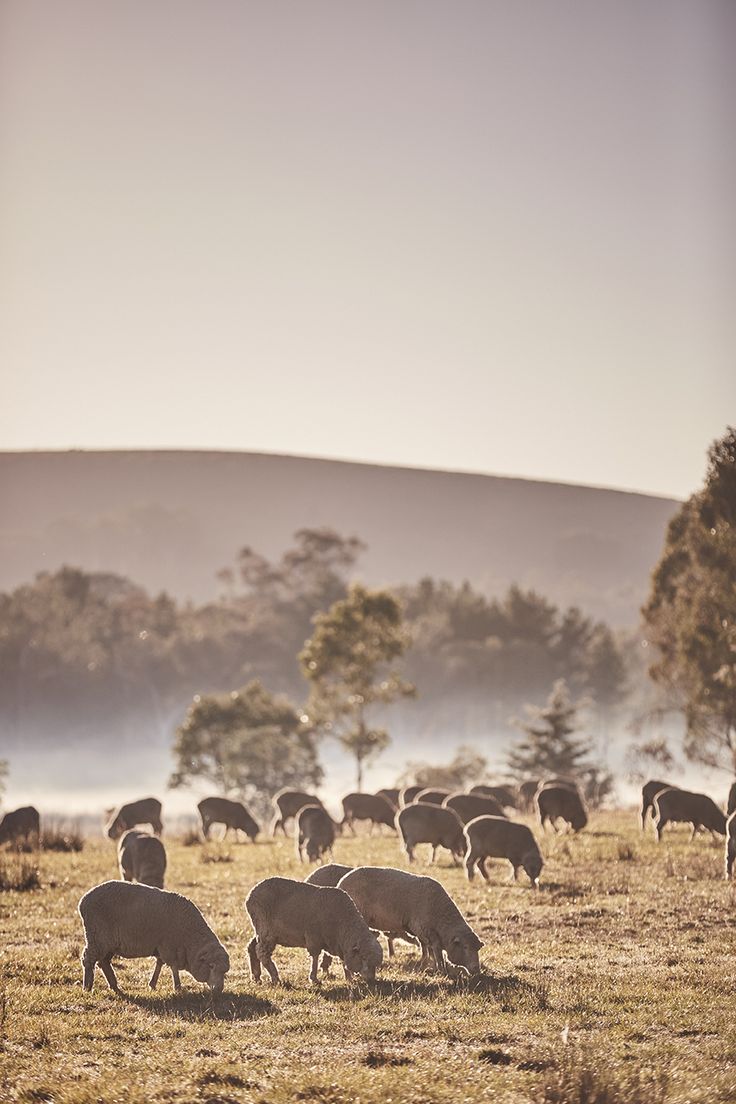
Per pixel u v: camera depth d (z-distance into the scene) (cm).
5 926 2542
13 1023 1705
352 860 3628
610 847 3734
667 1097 1338
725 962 2103
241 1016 1756
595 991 1869
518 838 2995
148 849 2778
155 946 1891
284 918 1980
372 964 1931
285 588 18262
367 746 8925
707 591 7856
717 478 7925
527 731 9088
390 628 8888
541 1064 1497
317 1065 1506
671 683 8706
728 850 3117
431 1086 1388
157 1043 1620
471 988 1894
